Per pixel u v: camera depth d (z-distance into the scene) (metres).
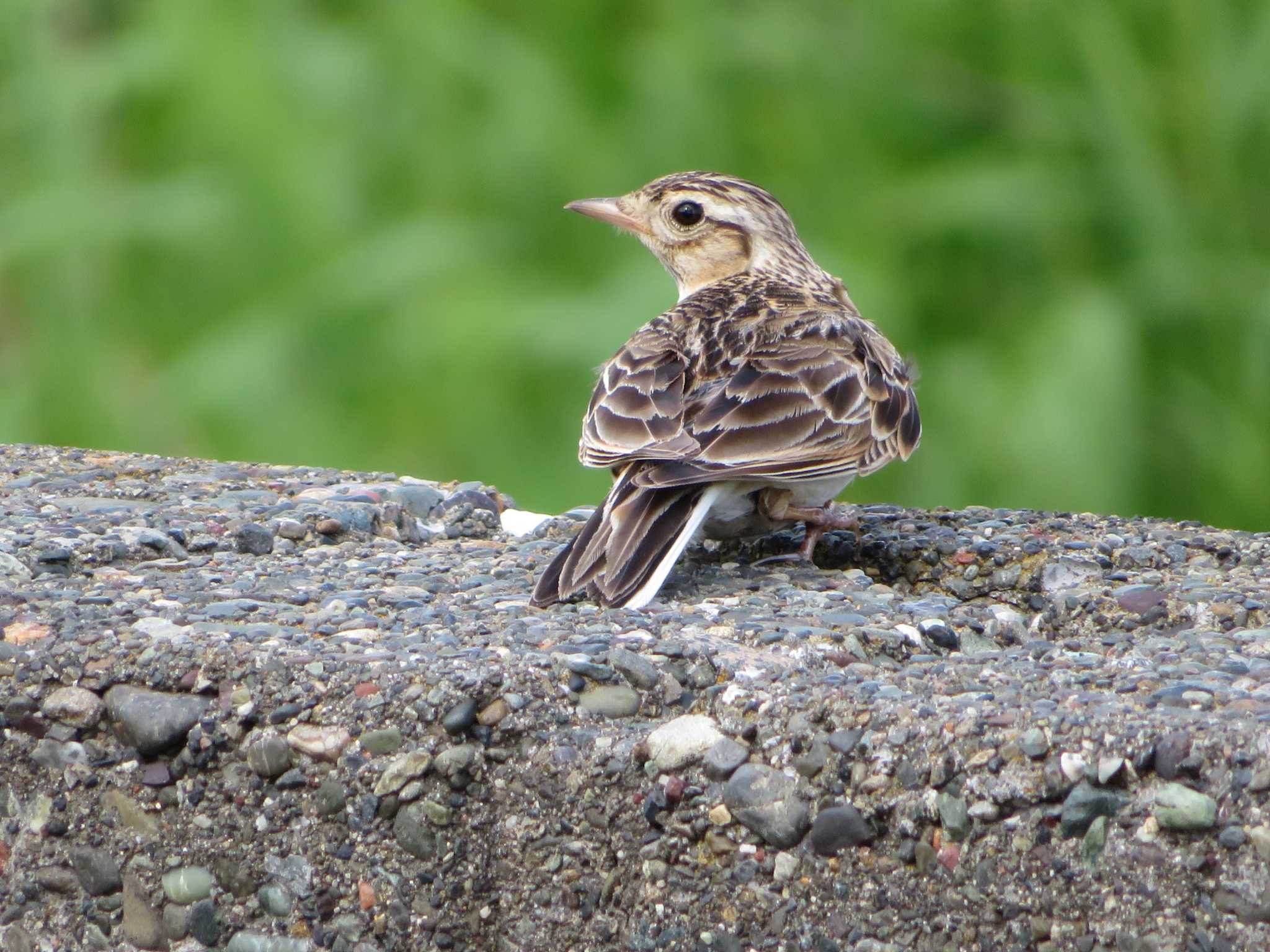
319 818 7.72
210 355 16.05
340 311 15.99
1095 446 16.06
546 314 15.61
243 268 16.67
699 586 9.84
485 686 7.68
